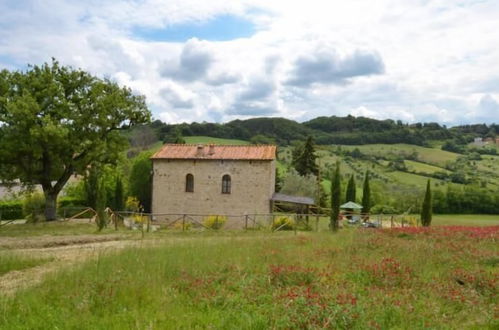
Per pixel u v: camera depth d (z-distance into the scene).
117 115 34.25
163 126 98.56
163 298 8.84
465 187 68.62
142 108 35.66
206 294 9.08
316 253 14.27
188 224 32.06
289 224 32.09
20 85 31.66
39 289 9.91
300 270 10.65
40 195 42.06
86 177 35.62
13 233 25.06
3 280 12.09
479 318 7.98
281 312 7.71
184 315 7.75
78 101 33.22
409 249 15.20
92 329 7.12
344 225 35.84
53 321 7.48
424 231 21.52
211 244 17.14
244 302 8.50
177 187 38.16
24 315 7.95
